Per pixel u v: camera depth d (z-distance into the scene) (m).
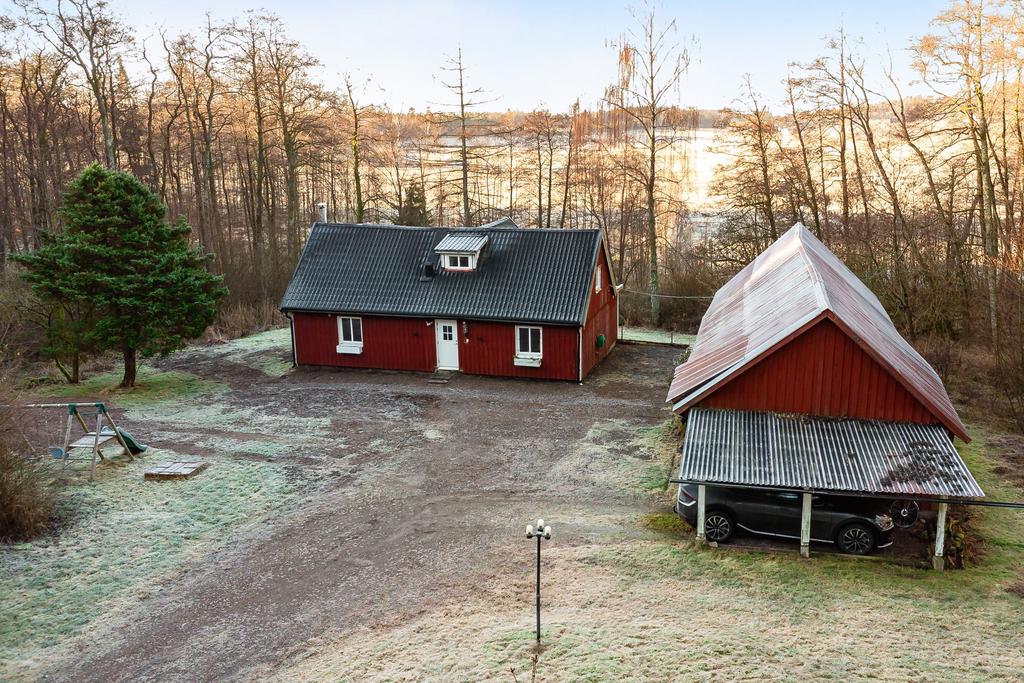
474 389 28.31
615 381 29.31
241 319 40.25
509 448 22.03
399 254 32.06
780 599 13.45
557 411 25.53
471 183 56.59
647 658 11.43
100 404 20.30
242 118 51.16
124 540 16.36
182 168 58.84
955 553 14.88
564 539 16.25
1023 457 20.41
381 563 15.47
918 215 35.91
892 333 21.23
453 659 11.73
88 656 12.41
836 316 15.61
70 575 14.91
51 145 43.47
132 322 27.77
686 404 17.11
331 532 16.89
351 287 31.31
